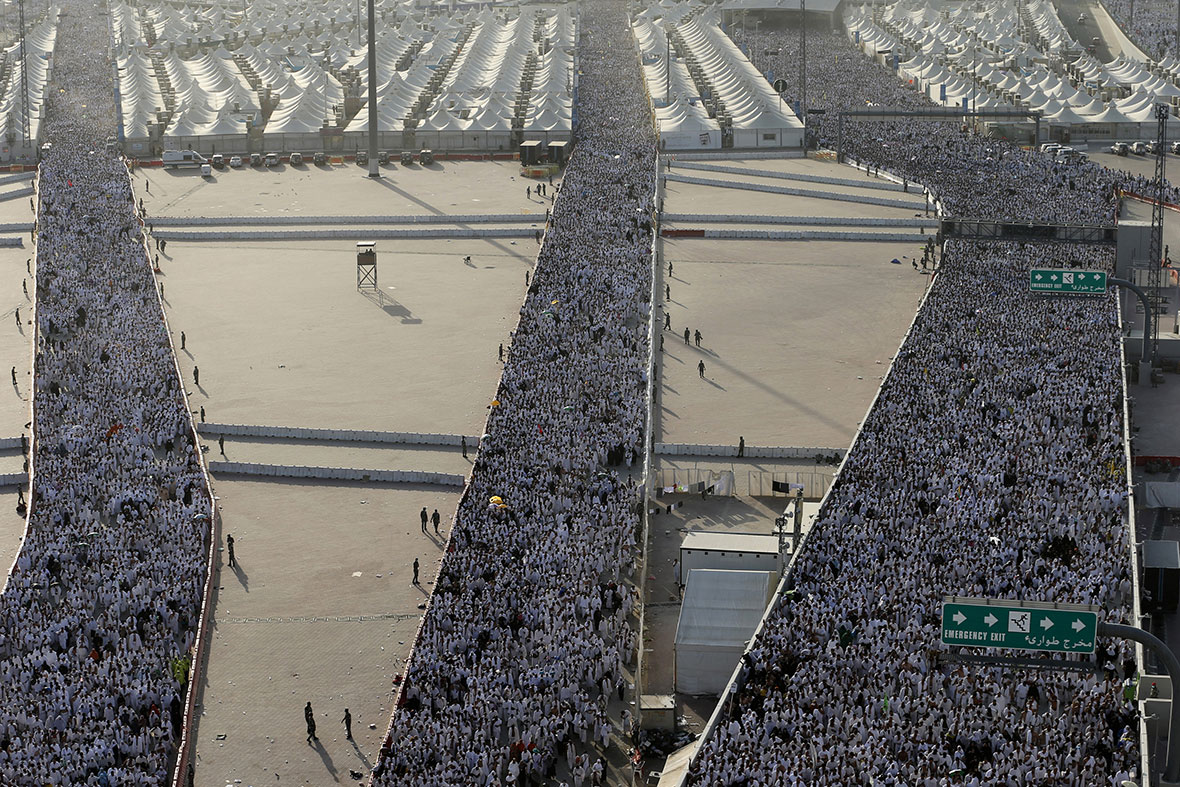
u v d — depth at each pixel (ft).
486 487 435.12
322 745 318.24
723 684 336.08
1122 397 504.84
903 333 620.49
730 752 289.74
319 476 472.44
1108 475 430.20
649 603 382.63
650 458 481.87
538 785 303.48
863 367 576.61
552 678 330.95
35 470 460.55
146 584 376.68
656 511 441.27
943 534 388.16
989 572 363.76
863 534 388.98
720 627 342.64
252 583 394.32
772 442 495.82
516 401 513.45
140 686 326.65
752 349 599.57
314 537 424.46
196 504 428.56
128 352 581.94
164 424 496.23
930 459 445.78
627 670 349.41
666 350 598.34
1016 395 506.89
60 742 307.99
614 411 501.15
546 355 565.53
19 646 352.28
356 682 343.67
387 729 323.37
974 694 310.45
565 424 488.85
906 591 355.77
